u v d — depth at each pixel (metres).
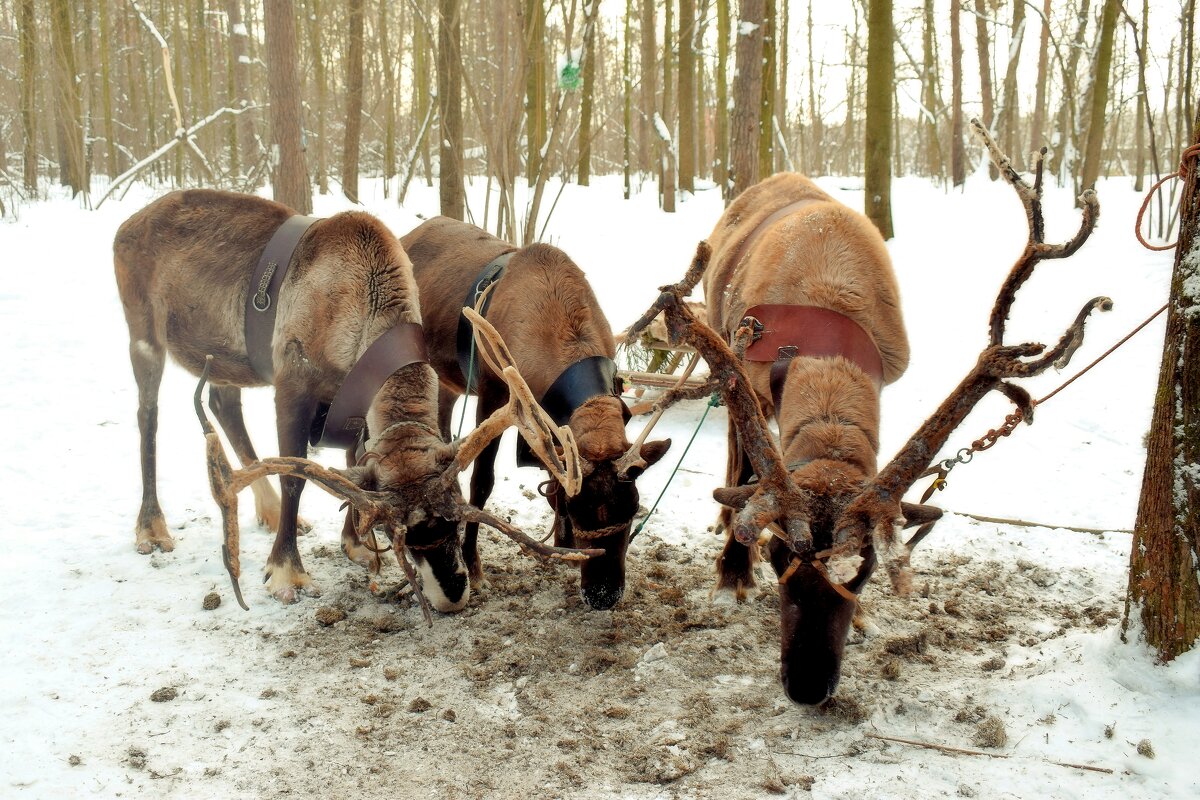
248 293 5.30
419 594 4.20
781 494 3.51
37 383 8.46
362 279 4.97
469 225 6.40
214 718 3.96
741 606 5.00
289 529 5.11
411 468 4.38
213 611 4.88
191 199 5.65
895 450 7.02
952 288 11.48
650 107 22.42
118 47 28.56
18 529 5.72
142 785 3.54
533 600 5.08
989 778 3.47
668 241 15.09
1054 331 9.52
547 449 4.20
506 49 8.74
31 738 3.77
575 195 19.88
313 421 5.19
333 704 4.10
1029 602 4.93
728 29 20.73
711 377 3.67
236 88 17.78
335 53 31.42
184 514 6.07
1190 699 3.66
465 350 5.60
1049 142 26.16
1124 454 6.85
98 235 15.05
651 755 3.71
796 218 5.05
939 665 4.32
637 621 4.80
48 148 29.53
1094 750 3.55
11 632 4.56
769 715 3.99
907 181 24.17
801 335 4.47
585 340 5.02
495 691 4.22
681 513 6.23
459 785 3.58
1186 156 3.71
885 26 13.45
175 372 8.95
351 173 19.41
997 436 3.89
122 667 4.32
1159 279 10.34
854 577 3.67
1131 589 3.93
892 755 3.67
